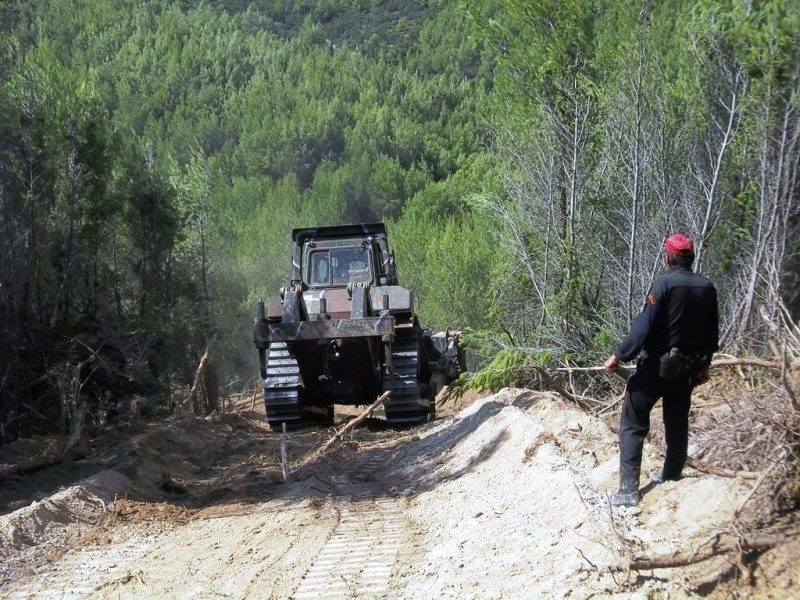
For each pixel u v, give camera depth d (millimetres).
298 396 14336
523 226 13430
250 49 132375
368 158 83562
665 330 5910
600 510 6055
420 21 156500
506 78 13727
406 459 11195
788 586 4617
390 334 12891
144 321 17750
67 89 17938
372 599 5695
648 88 11609
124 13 132000
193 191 25016
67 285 16500
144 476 10438
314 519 8164
